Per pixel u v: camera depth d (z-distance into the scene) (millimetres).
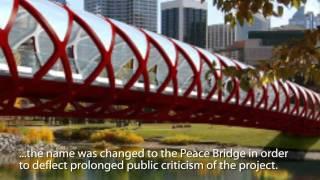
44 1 41844
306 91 107875
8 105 38938
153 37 54344
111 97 46844
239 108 69562
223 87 8828
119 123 165750
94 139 128500
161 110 56219
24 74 38000
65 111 45406
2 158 97125
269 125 94500
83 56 44906
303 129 112875
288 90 93062
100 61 44000
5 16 35000
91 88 45219
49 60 38906
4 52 34875
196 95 60562
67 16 41781
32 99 44500
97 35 43875
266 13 7520
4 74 36281
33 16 38500
